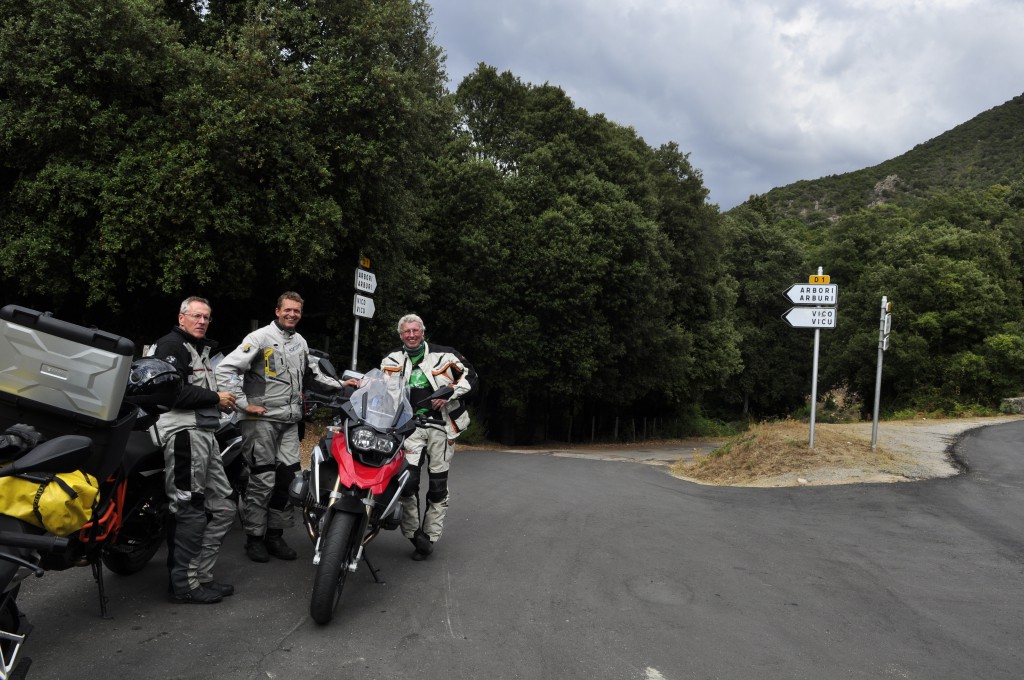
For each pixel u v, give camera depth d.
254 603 4.60
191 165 11.54
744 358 52.59
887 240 58.41
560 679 3.68
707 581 5.54
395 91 13.56
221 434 5.19
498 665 3.82
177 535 4.49
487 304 23.53
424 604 4.74
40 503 3.24
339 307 17.38
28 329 3.63
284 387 5.46
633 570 5.74
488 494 9.10
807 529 7.59
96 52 11.40
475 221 23.42
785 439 12.59
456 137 26.47
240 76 12.12
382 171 13.80
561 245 23.92
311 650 3.92
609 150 28.31
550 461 14.87
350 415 4.77
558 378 25.97
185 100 11.68
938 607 5.14
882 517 8.25
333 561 4.23
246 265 12.56
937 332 43.62
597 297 25.98
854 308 51.44
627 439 38.69
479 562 5.79
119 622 4.19
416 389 5.81
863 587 5.55
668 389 36.47
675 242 35.06
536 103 27.98
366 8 13.94
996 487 10.37
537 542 6.54
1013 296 47.22
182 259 11.52
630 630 4.42
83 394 3.66
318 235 12.77
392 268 17.00
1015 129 195.12
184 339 4.78
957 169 184.75
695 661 4.00
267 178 12.84
